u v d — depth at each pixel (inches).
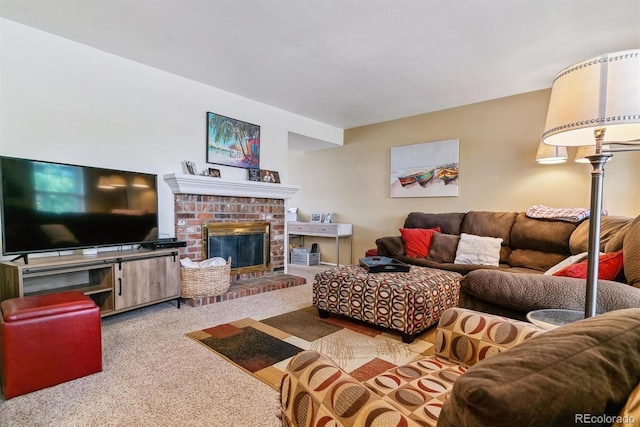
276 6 87.9
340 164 221.8
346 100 163.3
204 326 104.7
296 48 111.1
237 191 153.1
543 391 17.5
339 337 97.6
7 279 89.6
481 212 153.1
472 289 62.8
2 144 96.4
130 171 117.0
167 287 118.6
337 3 86.1
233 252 156.4
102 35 104.9
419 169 183.3
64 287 104.4
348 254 217.9
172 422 58.4
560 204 141.9
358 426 26.2
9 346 64.9
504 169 156.2
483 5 85.7
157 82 130.3
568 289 53.8
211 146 147.9
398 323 94.2
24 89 99.8
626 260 57.8
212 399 65.4
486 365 20.2
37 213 92.4
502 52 111.7
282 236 181.3
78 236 100.8
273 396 66.6
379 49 110.8
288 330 102.6
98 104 114.9
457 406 18.6
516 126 152.6
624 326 23.7
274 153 176.2
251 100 164.4
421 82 139.1
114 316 113.3
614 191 130.4
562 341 21.9
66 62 107.6
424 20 93.1
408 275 108.7
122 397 65.8
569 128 41.6
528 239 133.2
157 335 96.9
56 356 69.8
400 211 192.7
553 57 115.1
